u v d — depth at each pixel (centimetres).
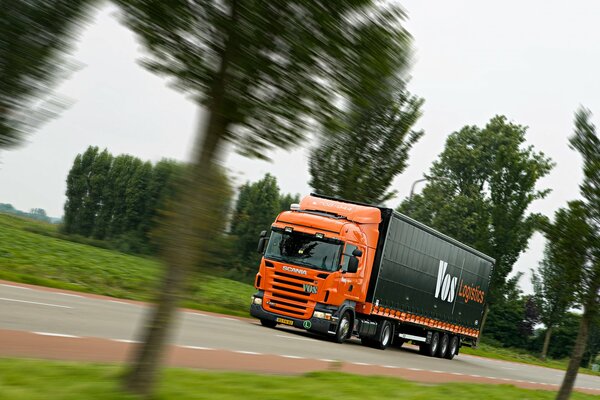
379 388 2186
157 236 1284
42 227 13525
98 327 2633
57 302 3228
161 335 1298
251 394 1639
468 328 6362
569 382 2956
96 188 13662
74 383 1335
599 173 2788
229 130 1280
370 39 1292
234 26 1209
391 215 4703
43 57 1138
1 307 2619
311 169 6150
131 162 13600
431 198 12156
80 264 6162
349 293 4481
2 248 5934
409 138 6188
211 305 5641
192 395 1428
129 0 1193
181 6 1202
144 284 5616
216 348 2730
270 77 1252
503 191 9988
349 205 4712
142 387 1299
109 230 13425
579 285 2856
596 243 2788
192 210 1269
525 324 15988
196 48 1242
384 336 4953
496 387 3128
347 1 1247
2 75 1119
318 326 4350
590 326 3042
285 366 2606
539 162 11631
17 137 1130
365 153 6128
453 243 5691
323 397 1792
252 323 4703
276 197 12350
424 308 5381
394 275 4856
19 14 1125
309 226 4503
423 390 2397
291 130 1294
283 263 4472
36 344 1966
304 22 1238
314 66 1269
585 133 2833
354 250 4428
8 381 1285
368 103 1351
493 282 9944
